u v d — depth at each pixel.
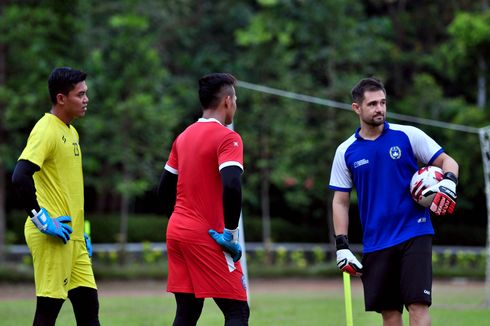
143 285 52.81
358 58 67.06
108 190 70.88
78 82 17.41
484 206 78.88
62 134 17.31
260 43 65.50
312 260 69.75
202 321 28.16
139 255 63.25
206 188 15.94
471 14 68.44
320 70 69.31
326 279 60.12
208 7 72.12
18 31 54.09
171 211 17.19
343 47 66.62
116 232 67.50
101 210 72.75
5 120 54.41
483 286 53.28
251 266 62.22
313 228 75.56
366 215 17.80
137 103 58.41
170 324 27.45
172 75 72.44
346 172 18.08
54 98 17.42
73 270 17.56
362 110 17.61
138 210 78.94
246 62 66.50
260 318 29.38
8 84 55.28
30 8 55.22
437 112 68.00
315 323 27.66
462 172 64.25
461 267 65.12
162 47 69.69
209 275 15.77
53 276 16.92
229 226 15.51
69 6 55.75
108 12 64.50
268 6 66.50
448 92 77.88
